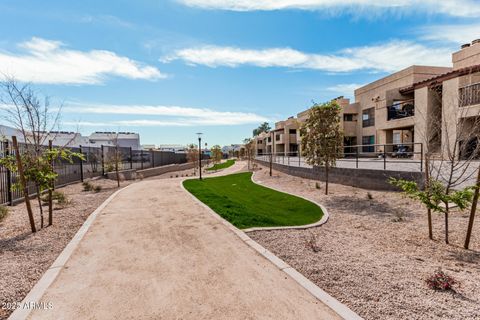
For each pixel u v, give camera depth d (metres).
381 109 22.95
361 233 6.30
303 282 3.76
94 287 3.64
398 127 21.27
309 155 11.86
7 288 3.64
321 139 11.31
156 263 4.44
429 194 5.58
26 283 3.79
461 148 5.86
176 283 3.76
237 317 2.98
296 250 5.13
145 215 7.86
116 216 7.72
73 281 3.80
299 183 15.43
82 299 3.35
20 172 5.92
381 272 4.16
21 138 13.84
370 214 7.99
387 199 9.50
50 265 4.37
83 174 17.05
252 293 3.49
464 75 14.38
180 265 4.36
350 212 8.38
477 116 6.06
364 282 3.82
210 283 3.76
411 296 3.44
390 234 6.14
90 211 8.33
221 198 10.96
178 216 7.74
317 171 15.76
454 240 5.55
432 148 7.33
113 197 11.13
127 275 3.99
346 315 3.00
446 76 15.33
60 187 14.12
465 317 2.98
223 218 7.51
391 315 3.03
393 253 4.99
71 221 7.09
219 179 21.14
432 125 8.74
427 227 6.46
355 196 10.53
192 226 6.68
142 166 27.05
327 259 4.68
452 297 3.41
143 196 11.45
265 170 26.39
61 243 5.41
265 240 5.71
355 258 4.73
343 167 14.45
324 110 11.23
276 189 14.13
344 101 32.34
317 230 6.57
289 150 46.44
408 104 20.78
